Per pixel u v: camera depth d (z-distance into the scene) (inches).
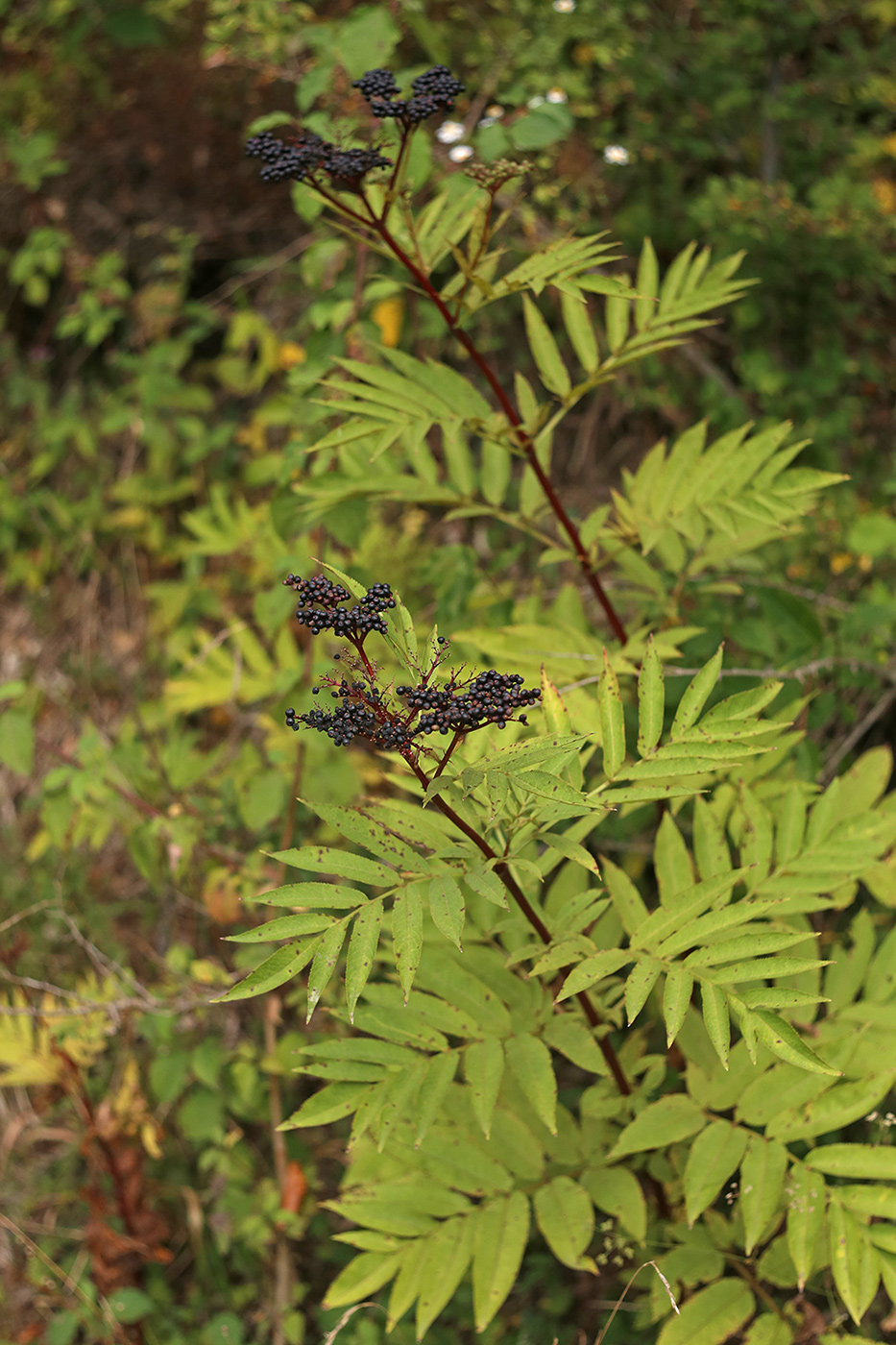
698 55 161.8
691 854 116.7
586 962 70.4
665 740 77.4
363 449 109.0
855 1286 71.7
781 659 111.1
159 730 162.9
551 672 99.0
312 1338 121.1
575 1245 81.4
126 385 191.6
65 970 150.0
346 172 83.4
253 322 178.9
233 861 130.8
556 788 63.1
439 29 157.6
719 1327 82.7
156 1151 121.4
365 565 148.5
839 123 163.5
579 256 82.1
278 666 146.3
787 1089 80.7
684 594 120.4
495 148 117.0
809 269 147.6
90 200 202.5
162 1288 125.9
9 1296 131.6
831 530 138.5
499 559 143.9
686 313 97.6
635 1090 87.0
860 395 155.9
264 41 147.5
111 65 194.4
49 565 187.6
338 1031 116.0
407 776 77.9
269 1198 122.2
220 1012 136.1
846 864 85.4
